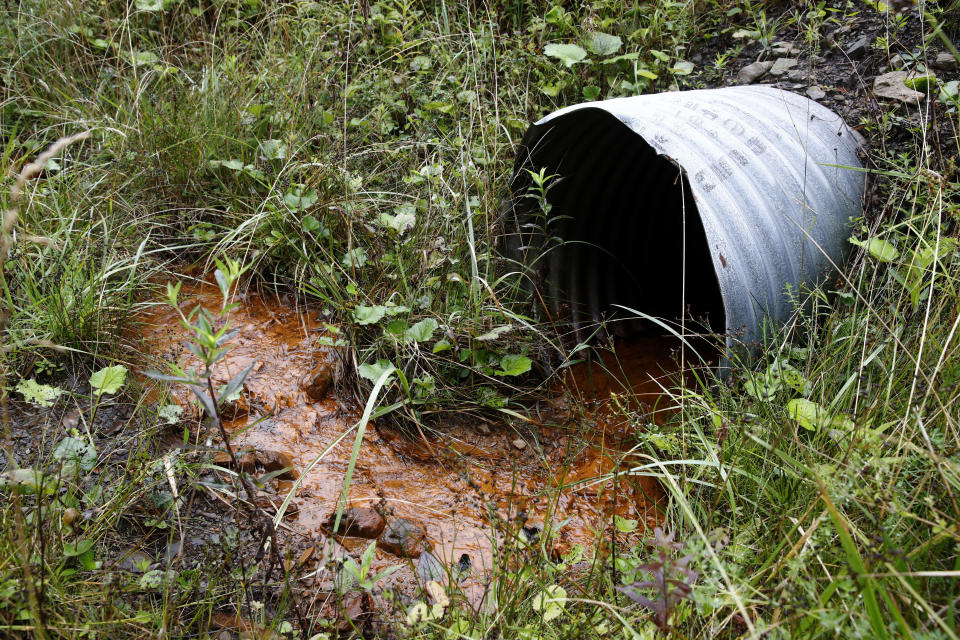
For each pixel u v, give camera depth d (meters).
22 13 4.93
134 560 2.52
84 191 4.07
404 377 3.30
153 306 3.89
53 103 4.64
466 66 4.88
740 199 3.33
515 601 2.29
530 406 3.82
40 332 3.29
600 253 4.64
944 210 3.47
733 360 3.19
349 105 4.86
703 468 2.83
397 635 2.29
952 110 4.11
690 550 2.10
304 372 3.67
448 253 3.94
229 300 4.02
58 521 2.42
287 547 2.74
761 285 3.27
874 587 1.78
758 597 2.16
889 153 4.11
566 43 5.31
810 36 4.75
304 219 3.99
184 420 3.18
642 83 4.88
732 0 5.33
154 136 4.39
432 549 2.85
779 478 2.71
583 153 4.19
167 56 5.02
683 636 2.02
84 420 2.91
